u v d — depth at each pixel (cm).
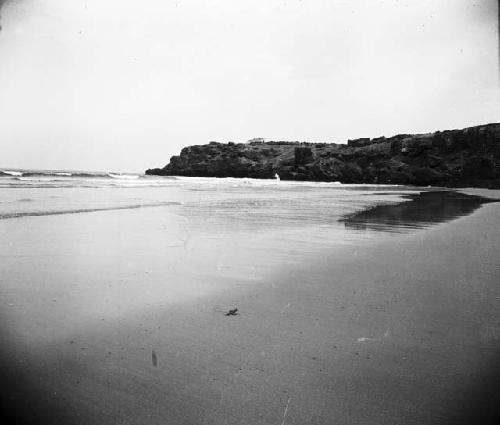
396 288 411
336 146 8044
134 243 652
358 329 302
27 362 250
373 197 2172
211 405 205
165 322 320
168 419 194
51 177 3425
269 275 467
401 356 256
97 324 314
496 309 345
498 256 570
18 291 396
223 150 8712
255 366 246
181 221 928
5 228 764
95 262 522
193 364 249
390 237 744
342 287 416
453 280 440
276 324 315
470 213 1236
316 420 192
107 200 1455
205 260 541
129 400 210
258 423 191
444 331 296
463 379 227
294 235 757
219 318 329
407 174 6044
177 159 8875
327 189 3325
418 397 210
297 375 234
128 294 393
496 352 260
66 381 228
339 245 659
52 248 601
